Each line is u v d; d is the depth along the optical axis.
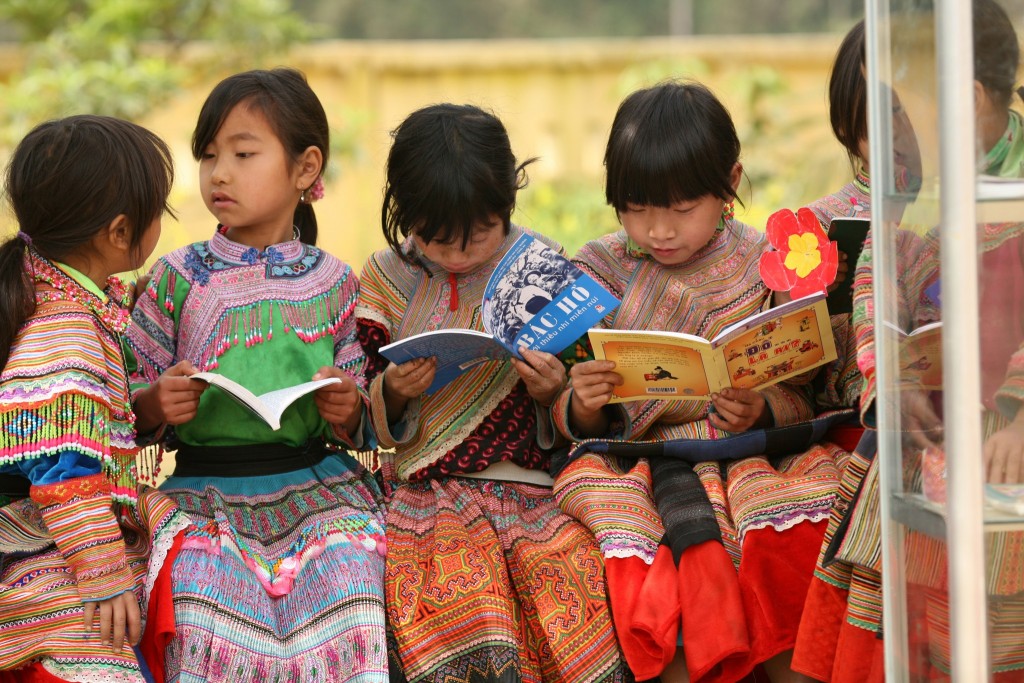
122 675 5.57
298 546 6.16
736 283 6.84
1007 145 4.34
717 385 6.16
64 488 5.55
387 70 22.75
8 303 5.77
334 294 6.83
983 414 4.38
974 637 4.32
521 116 22.97
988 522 4.34
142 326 6.60
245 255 6.70
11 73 20.91
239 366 6.50
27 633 5.57
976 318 4.25
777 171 20.42
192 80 20.45
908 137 4.62
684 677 5.98
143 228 6.04
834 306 6.60
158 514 5.99
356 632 5.83
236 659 5.68
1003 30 4.30
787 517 6.05
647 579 5.91
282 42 20.39
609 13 32.59
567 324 6.37
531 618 6.20
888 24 4.71
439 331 6.11
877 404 4.90
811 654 5.75
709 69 23.25
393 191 6.53
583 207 19.84
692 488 6.29
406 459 6.77
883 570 4.90
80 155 5.88
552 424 6.78
